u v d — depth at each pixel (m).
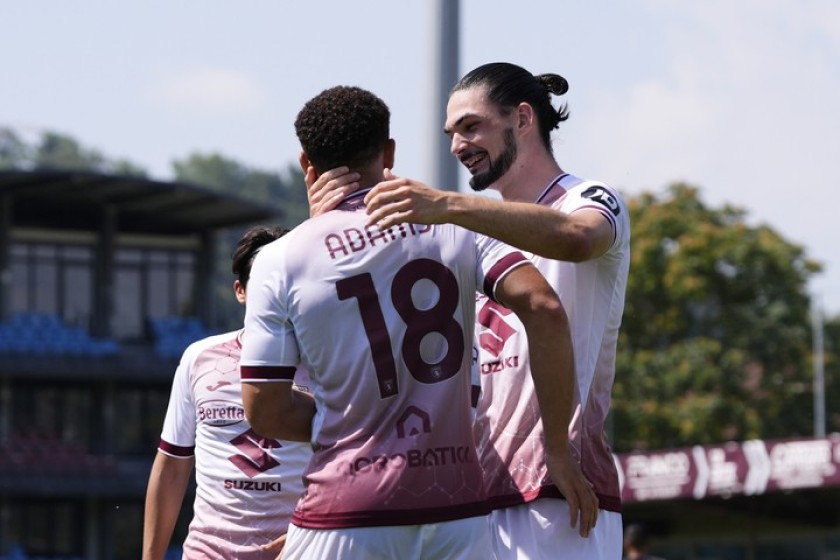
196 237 63.28
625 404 57.06
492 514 6.42
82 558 56.38
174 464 8.55
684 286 58.44
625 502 30.58
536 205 5.62
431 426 5.56
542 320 5.63
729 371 57.81
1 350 54.88
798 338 60.56
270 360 5.70
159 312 62.41
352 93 5.81
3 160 184.12
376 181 5.81
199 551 8.30
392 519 5.49
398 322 5.59
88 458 55.09
